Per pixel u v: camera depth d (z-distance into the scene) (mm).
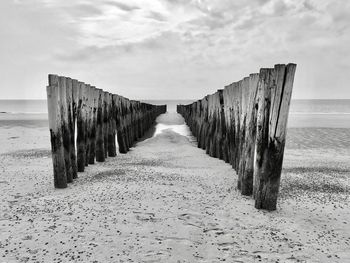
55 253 5363
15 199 8172
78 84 11133
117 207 7445
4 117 46625
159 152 16891
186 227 6453
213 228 6457
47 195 8469
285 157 15320
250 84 8469
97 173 11250
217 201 8094
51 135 9016
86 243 5707
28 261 5109
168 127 33062
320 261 5301
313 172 11828
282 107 7113
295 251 5617
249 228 6500
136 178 10148
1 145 19047
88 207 7441
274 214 7277
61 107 9305
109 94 15156
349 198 8625
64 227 6340
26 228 6297
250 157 8523
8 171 11461
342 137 22703
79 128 11445
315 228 6586
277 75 7055
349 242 6008
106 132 14922
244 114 9305
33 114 57344
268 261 5266
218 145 14500
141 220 6730
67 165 9602
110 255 5320
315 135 23797
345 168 12695
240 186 9062
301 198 8516
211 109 16016
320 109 81250
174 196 8320
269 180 7406
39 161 13664
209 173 11352
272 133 7266
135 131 22219
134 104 21984
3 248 5520
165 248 5586
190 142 21672
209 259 5277
